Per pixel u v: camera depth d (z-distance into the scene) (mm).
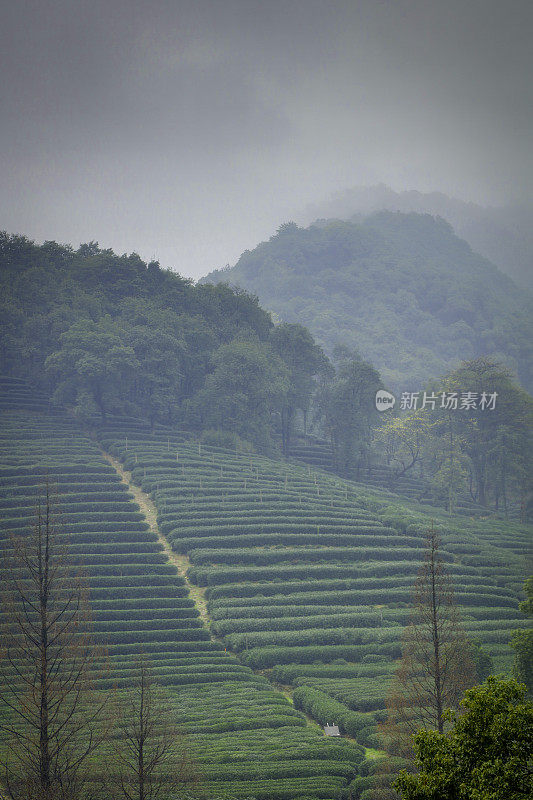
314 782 78312
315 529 169000
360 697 101125
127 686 102812
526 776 39094
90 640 103688
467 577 152250
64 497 172625
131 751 72688
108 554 149500
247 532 164500
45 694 68938
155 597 137375
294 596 138125
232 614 131125
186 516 169000
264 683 111562
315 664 118500
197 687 107188
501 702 41219
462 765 40656
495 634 124938
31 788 63688
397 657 120625
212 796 72750
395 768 75125
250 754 84188
